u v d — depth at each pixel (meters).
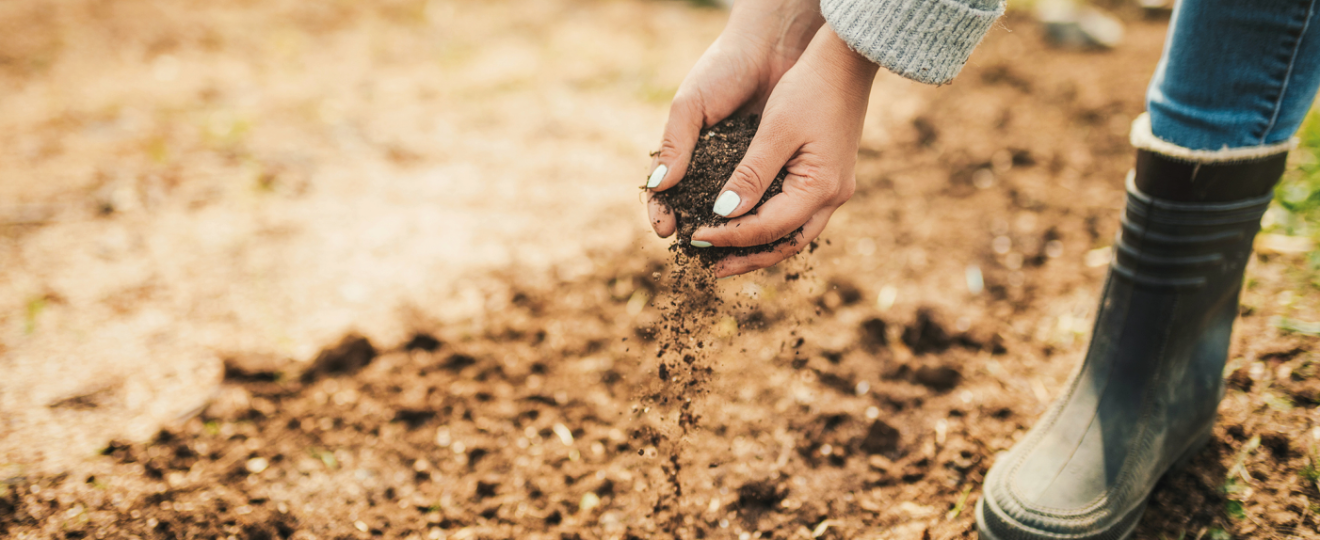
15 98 2.97
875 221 2.17
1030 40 3.42
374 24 3.94
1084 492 1.44
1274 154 1.41
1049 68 3.11
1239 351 1.62
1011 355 1.71
